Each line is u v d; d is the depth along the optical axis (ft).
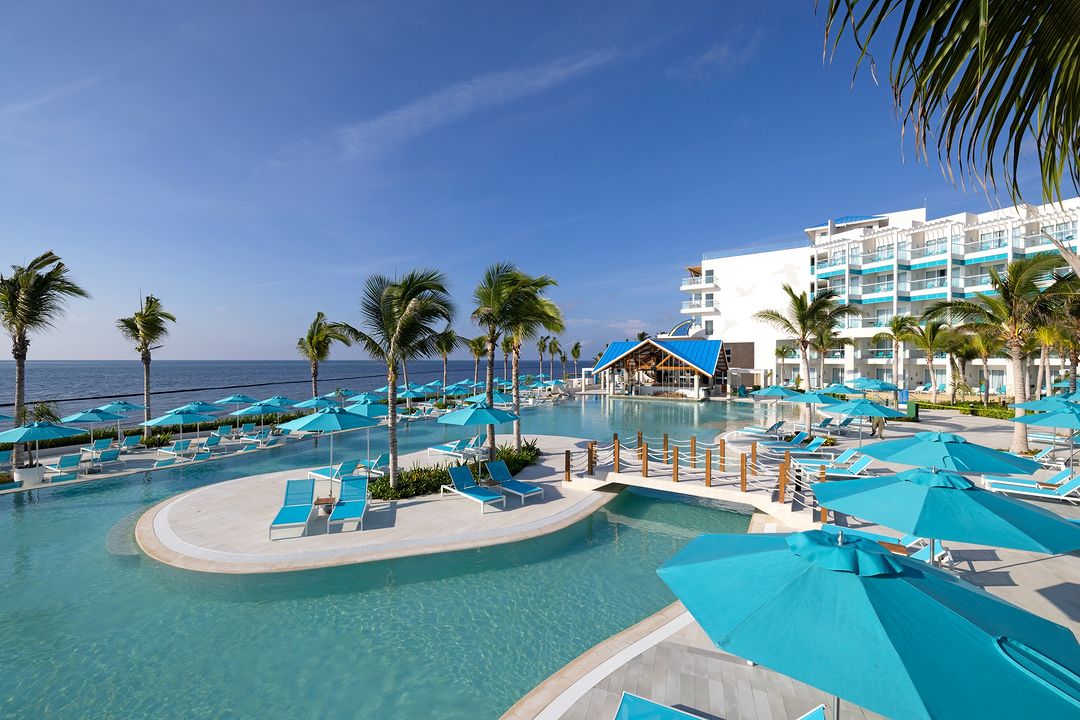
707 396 147.13
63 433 48.62
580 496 44.37
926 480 19.83
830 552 11.12
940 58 7.94
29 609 25.88
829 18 7.66
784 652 9.05
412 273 45.34
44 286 52.70
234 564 30.35
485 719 18.26
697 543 14.38
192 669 21.17
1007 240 123.65
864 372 148.36
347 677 20.68
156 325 74.74
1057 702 7.99
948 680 8.21
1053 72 8.51
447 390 114.52
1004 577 26.58
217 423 87.71
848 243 148.05
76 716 18.48
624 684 18.79
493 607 26.45
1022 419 43.32
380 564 31.19
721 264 175.52
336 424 42.19
